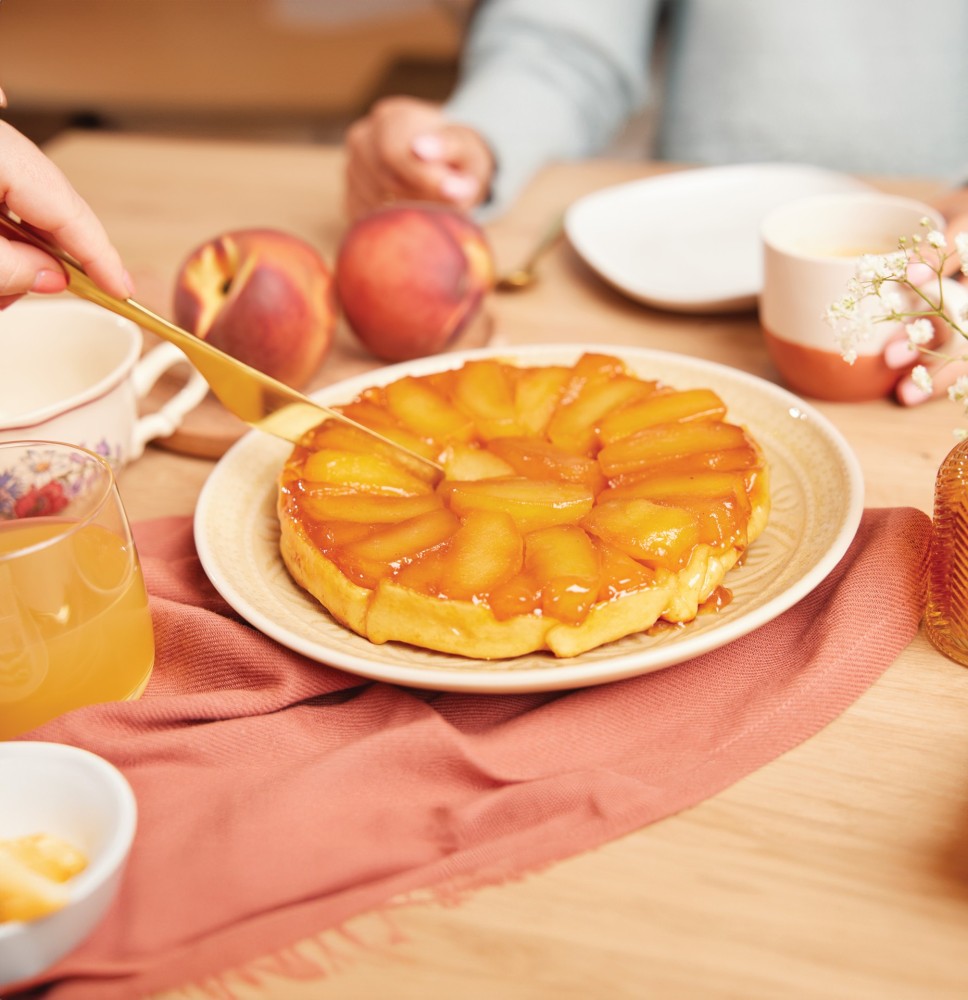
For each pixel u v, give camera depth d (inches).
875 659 32.1
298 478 35.1
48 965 28.3
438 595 32.1
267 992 28.4
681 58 59.5
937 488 32.8
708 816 30.4
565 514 33.7
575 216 47.1
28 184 32.0
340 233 48.7
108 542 31.6
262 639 33.0
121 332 37.4
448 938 28.9
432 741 30.9
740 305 42.8
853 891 29.2
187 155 55.1
